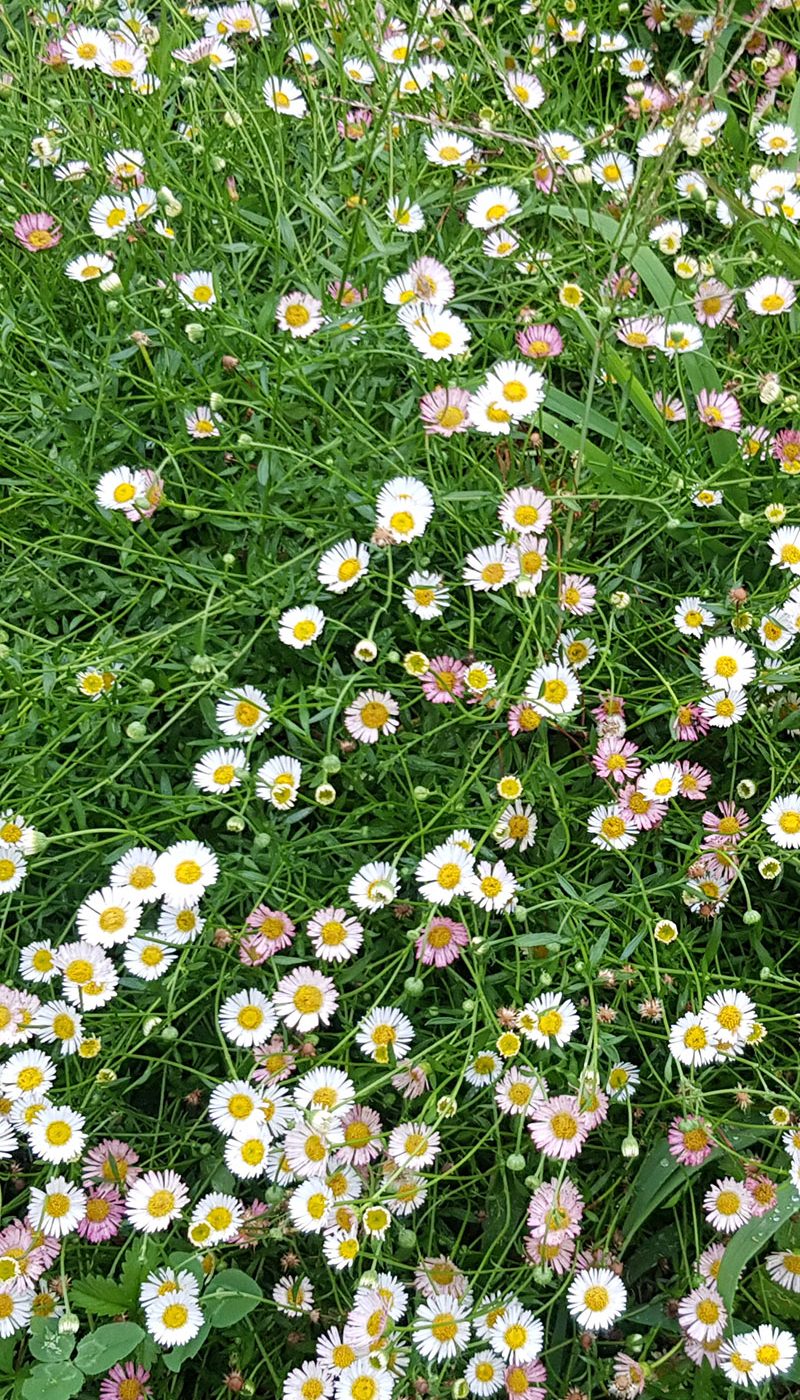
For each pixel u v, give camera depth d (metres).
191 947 0.60
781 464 0.67
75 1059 0.61
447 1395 0.58
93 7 0.74
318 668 0.65
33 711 0.63
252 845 0.63
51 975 0.61
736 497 0.67
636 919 0.63
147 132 0.74
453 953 0.60
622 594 0.63
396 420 0.66
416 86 0.75
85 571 0.67
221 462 0.68
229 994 0.62
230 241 0.71
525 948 0.62
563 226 0.75
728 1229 0.59
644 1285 0.62
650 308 0.71
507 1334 0.57
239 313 0.69
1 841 0.60
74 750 0.64
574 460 0.65
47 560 0.67
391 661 0.65
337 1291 0.59
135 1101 0.63
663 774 0.62
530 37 0.82
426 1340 0.57
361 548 0.64
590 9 0.85
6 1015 0.60
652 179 0.64
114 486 0.66
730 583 0.65
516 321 0.68
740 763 0.65
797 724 0.64
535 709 0.62
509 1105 0.59
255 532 0.66
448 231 0.75
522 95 0.78
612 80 0.86
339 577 0.64
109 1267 0.61
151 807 0.63
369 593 0.65
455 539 0.67
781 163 0.77
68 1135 0.58
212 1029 0.62
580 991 0.62
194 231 0.74
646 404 0.66
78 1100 0.61
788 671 0.63
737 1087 0.60
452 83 0.78
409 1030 0.59
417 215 0.72
